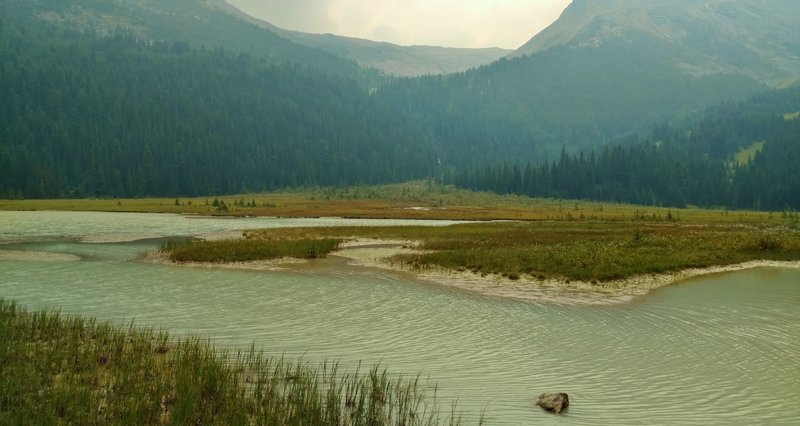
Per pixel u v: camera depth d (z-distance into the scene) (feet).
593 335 67.15
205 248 146.30
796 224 305.73
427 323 72.64
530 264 119.55
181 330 67.26
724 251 148.77
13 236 198.80
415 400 45.73
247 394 45.16
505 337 66.03
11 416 38.11
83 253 151.84
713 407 45.27
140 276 112.06
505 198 637.30
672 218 342.03
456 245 163.63
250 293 93.56
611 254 128.77
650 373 53.47
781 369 54.95
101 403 41.93
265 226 260.42
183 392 42.93
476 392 47.88
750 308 83.10
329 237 193.88
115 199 556.51
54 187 574.56
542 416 42.91
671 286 102.99
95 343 58.23
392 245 171.63
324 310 80.12
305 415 40.60
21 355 52.31
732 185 640.17
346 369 53.36
